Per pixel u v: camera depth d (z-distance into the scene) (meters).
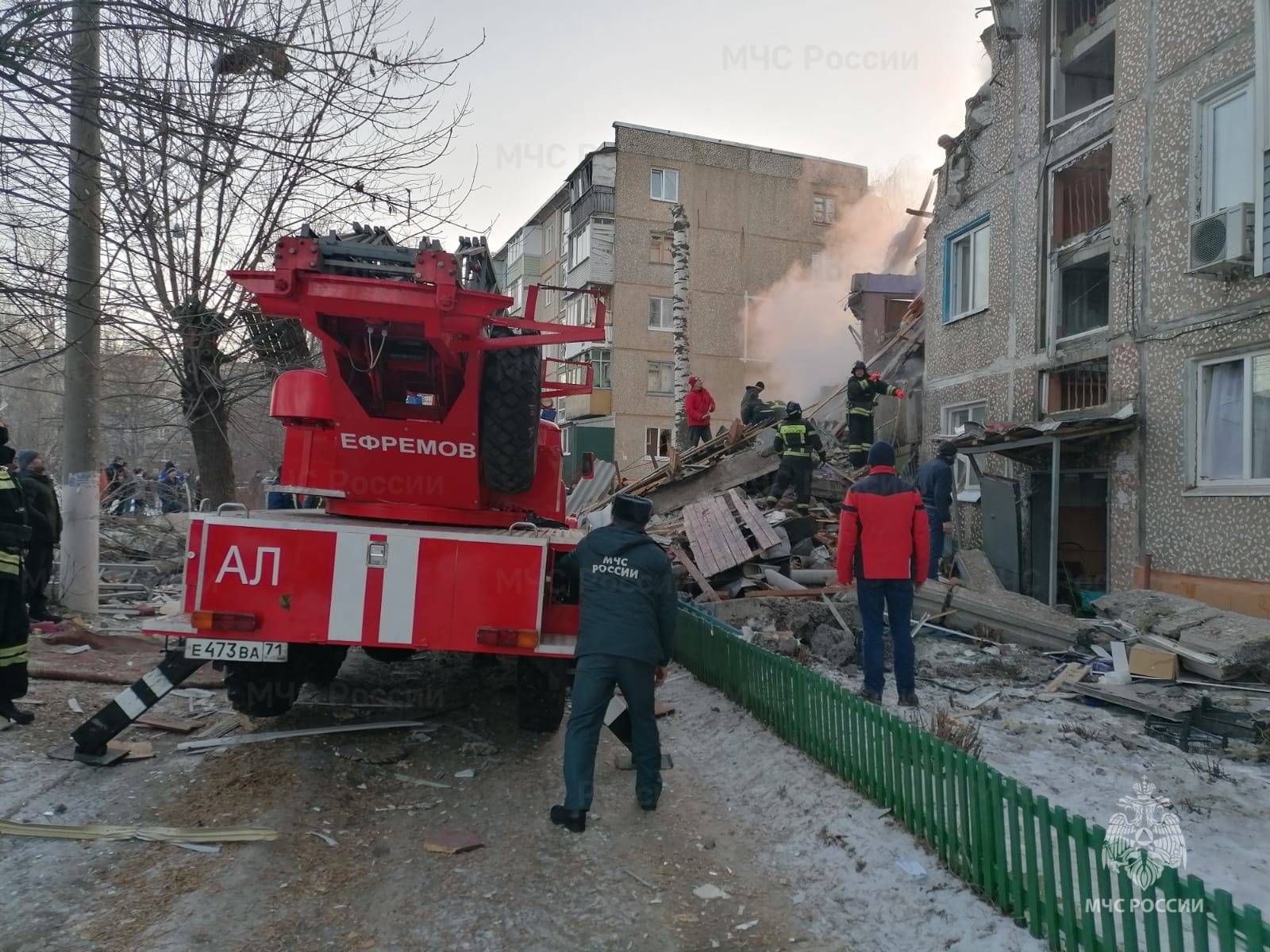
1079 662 6.99
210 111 6.27
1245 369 8.20
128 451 17.64
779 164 31.00
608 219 29.48
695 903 3.52
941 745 3.71
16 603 5.32
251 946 3.13
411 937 3.22
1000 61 12.42
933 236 14.14
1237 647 6.48
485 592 4.54
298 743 5.24
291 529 4.47
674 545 10.22
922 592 8.15
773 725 5.45
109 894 3.45
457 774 4.86
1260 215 7.72
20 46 4.80
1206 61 8.63
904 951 3.14
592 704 4.23
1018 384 11.88
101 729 4.77
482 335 4.69
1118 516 9.65
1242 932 2.35
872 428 13.36
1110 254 10.09
